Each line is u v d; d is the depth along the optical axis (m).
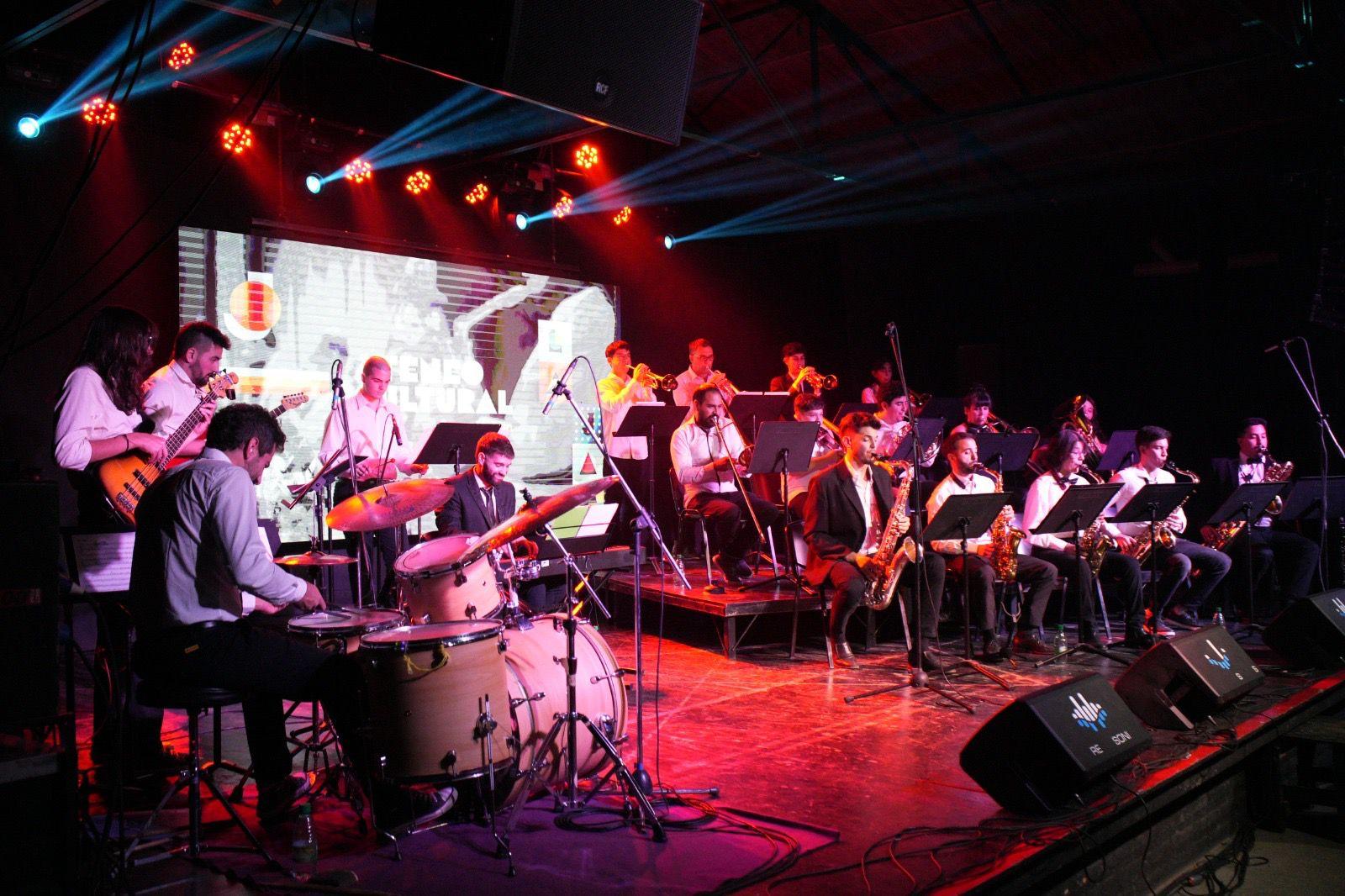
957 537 5.71
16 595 2.76
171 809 3.80
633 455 8.81
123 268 7.73
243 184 8.37
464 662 3.27
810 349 12.21
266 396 8.48
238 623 3.44
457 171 9.66
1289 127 9.26
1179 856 4.38
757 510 7.34
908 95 9.14
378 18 4.21
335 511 4.70
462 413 9.66
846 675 6.11
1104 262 11.05
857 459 6.38
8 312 7.16
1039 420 11.55
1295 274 9.89
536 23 3.93
